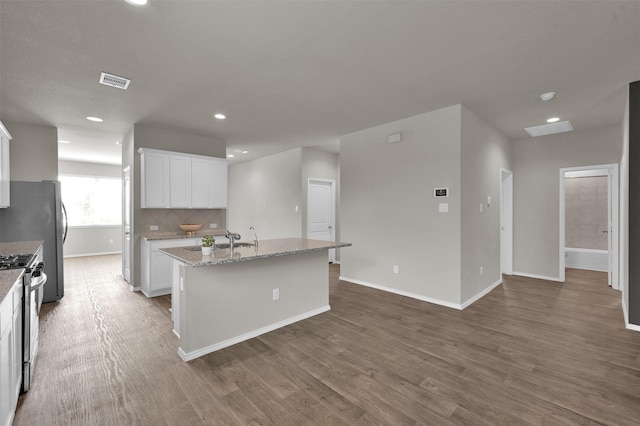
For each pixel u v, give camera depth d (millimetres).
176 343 2875
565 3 1968
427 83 3203
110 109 3900
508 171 5508
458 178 3818
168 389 2152
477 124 4266
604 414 1884
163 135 4883
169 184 4719
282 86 3270
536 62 2750
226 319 2844
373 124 4703
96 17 2070
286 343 2893
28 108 3816
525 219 5633
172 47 2473
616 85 3223
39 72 2867
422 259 4199
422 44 2463
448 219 3916
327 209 7109
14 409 1815
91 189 8430
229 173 9062
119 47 2461
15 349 1842
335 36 2346
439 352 2699
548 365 2469
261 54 2604
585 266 6504
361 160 5039
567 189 7000
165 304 4027
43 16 2045
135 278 4656
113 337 3000
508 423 1812
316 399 2045
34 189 4051
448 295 3932
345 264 5344
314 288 3662
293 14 2078
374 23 2186
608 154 4801
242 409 1943
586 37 2346
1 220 3875
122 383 2221
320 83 3199
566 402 2002
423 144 4180
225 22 2154
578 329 3197
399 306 3945
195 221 5250
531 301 4160
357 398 2057
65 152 6805
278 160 7109
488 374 2344
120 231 8852
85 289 4777
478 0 1939
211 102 3715
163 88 3275
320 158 6879
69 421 1821
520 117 4359
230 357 2623
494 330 3174
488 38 2373
